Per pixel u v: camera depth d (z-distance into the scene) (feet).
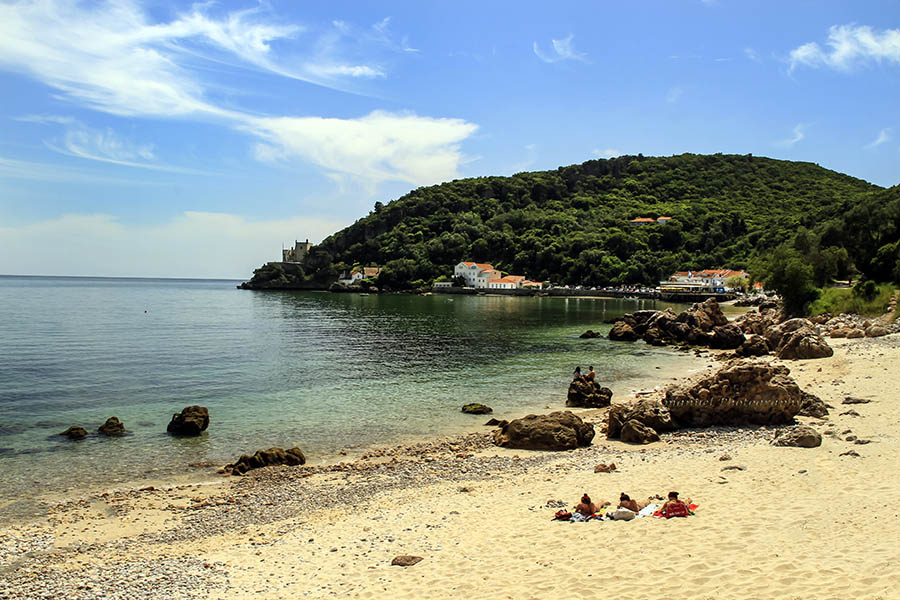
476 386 144.25
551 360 190.19
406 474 76.59
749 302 461.37
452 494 66.03
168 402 122.62
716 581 35.58
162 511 64.69
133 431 99.96
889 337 177.37
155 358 183.01
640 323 263.29
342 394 133.28
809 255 366.02
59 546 55.06
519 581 39.37
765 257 530.68
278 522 60.54
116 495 70.03
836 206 588.91
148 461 84.07
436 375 160.04
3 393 128.88
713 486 56.70
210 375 155.02
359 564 46.01
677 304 526.16
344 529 55.98
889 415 83.66
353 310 443.73
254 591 42.19
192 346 215.10
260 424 105.81
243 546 53.16
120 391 132.67
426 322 337.72
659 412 94.43
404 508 61.62
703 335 231.30
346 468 80.18
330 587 41.73
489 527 52.06
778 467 60.95
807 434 69.10
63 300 537.24
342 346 223.10
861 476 55.16
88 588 44.42
